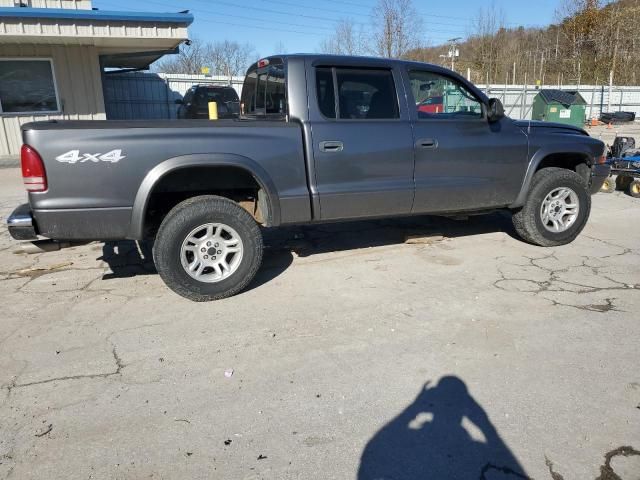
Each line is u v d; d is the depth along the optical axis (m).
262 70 4.92
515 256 5.24
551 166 5.81
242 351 3.35
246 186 4.38
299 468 2.30
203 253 4.07
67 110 12.41
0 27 9.85
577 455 2.36
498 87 26.67
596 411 2.68
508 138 5.11
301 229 6.36
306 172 4.27
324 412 2.70
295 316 3.87
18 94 11.88
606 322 3.70
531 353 3.28
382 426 2.58
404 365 3.16
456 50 39.31
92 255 5.43
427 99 4.84
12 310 4.01
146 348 3.40
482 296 4.20
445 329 3.62
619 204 7.83
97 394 2.87
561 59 47.75
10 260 5.27
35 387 2.94
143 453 2.40
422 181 4.75
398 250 5.48
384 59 4.66
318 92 4.34
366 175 4.50
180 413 2.70
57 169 3.58
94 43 11.83
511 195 5.25
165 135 3.80
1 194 8.77
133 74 18.08
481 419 2.63
